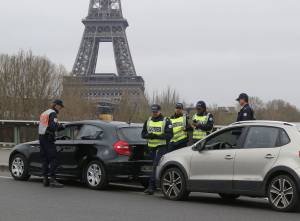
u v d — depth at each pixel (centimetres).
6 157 2155
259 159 1047
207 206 1102
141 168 1338
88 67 12106
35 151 1510
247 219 928
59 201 1134
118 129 1361
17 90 6706
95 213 979
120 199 1193
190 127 1352
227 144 1122
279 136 1041
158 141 1301
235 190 1077
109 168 1324
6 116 6525
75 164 1407
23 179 1557
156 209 1043
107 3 12519
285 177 1005
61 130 1452
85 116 7512
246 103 1338
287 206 1002
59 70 7706
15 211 987
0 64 6862
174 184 1191
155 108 1301
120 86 11269
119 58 12244
